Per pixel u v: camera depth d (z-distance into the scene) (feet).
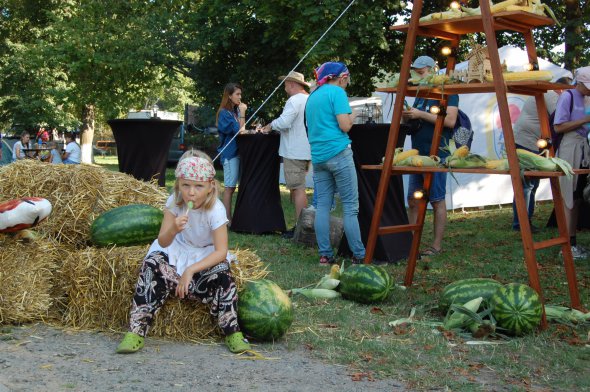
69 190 17.80
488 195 41.75
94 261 15.28
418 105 24.71
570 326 16.14
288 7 58.95
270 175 30.45
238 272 15.15
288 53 66.08
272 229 30.45
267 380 12.03
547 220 36.40
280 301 14.43
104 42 78.07
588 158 23.88
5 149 85.25
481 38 59.36
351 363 13.12
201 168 13.80
